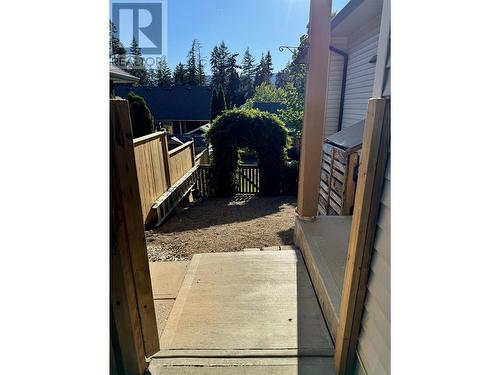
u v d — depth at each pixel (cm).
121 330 151
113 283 144
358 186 137
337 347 167
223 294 254
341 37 570
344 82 596
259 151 774
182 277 286
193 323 217
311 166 338
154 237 448
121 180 137
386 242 123
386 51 119
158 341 175
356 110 543
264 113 773
